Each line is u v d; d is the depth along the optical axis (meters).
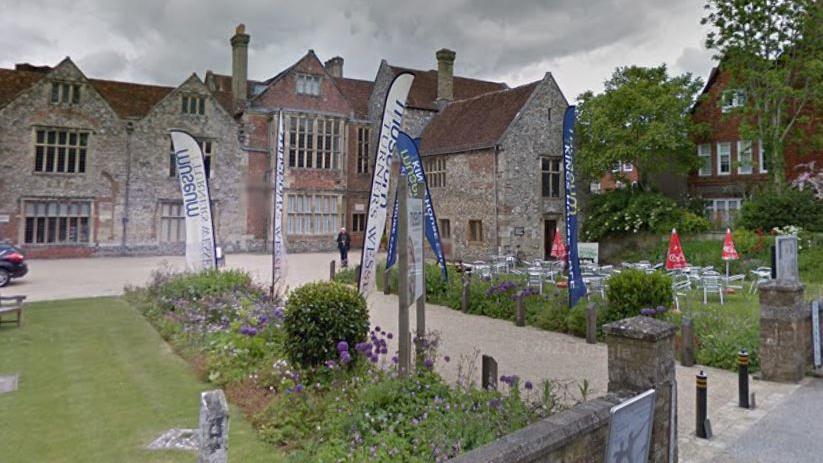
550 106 27.11
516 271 18.30
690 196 28.30
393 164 30.16
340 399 6.08
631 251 25.67
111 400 6.80
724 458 5.69
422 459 4.54
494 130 26.44
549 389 6.13
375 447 4.86
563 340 10.88
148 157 28.19
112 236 27.25
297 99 32.25
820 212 21.61
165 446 5.43
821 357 9.09
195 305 11.46
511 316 12.91
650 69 25.92
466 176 27.44
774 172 23.83
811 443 6.04
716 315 11.34
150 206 28.17
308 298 7.44
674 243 15.02
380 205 9.38
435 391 6.08
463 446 4.70
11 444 5.49
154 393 7.06
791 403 7.34
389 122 9.47
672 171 26.75
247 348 8.10
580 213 28.08
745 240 21.25
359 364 7.21
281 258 13.35
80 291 16.34
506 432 4.95
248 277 14.66
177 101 28.94
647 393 3.97
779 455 5.75
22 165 25.14
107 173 27.12
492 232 25.83
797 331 8.37
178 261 24.94
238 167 30.52
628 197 26.30
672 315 10.77
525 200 26.06
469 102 31.03
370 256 9.19
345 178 33.53
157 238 28.34
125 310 13.07
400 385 6.11
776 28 23.16
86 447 5.42
